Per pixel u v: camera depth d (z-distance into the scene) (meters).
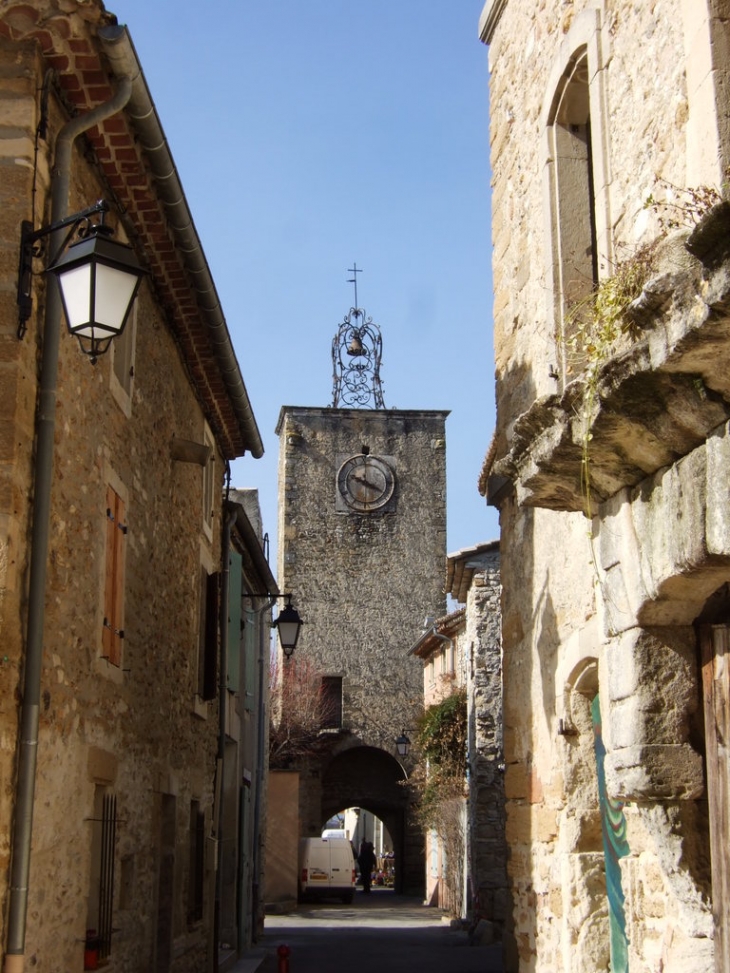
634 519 6.07
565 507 6.90
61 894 7.86
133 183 9.47
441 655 34.91
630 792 6.18
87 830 8.57
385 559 44.62
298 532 44.72
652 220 6.79
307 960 19.56
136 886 10.45
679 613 6.04
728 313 4.38
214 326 12.35
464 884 27.23
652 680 6.09
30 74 7.48
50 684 7.64
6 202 7.28
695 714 6.11
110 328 6.59
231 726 18.64
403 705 42.91
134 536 10.50
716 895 5.81
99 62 7.76
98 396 9.05
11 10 7.41
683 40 6.36
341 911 33.16
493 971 17.70
